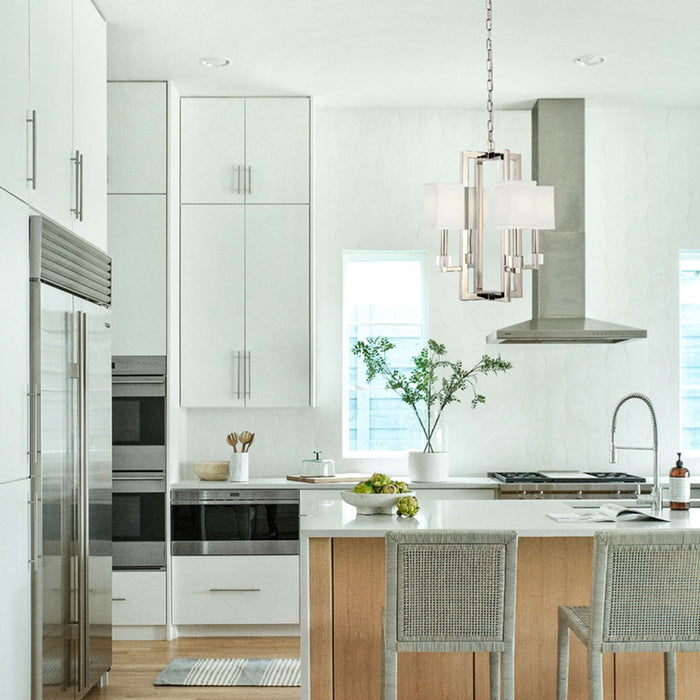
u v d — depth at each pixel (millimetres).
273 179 5750
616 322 6078
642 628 2883
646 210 6105
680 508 3852
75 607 3859
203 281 5727
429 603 2867
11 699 3207
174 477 5566
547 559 3557
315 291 6031
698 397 6223
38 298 3457
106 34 4684
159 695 4348
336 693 3467
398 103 5930
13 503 3240
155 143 5523
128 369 5488
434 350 5723
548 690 3543
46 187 3654
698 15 4531
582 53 5027
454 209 3549
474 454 6031
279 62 5184
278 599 5438
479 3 4387
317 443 6012
